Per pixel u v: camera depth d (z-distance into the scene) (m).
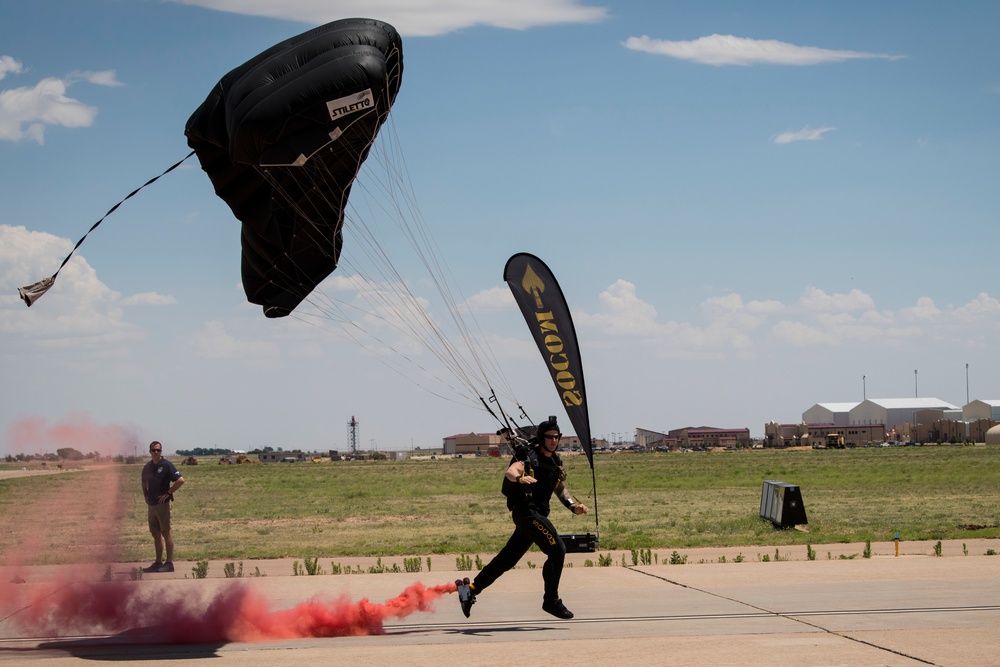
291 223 9.99
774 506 21.05
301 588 11.34
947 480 43.06
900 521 21.94
